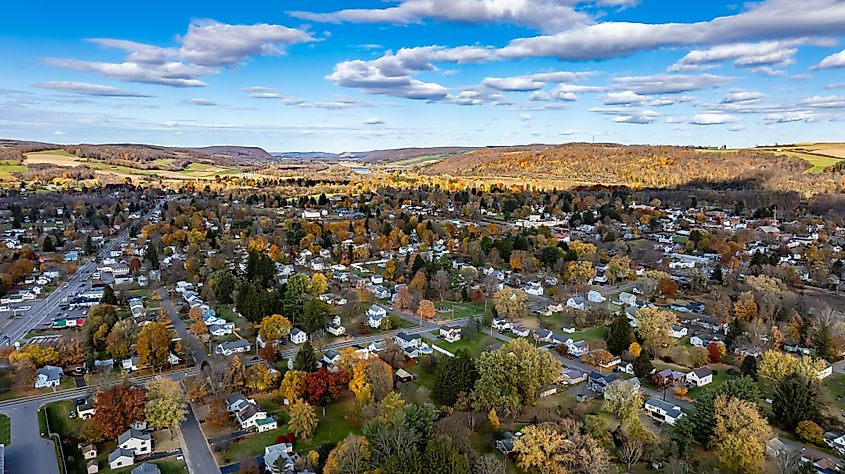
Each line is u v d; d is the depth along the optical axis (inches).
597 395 5334.6
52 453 4222.4
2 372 5634.8
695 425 4443.9
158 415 4471.0
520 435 4345.5
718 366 6171.3
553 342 6791.3
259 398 5191.9
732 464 4045.3
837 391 5482.3
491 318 7332.7
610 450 4286.4
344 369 5378.9
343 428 4704.7
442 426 4296.3
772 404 4847.4
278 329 6466.5
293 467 4028.1
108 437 4377.5
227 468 4106.8
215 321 7204.7
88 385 5438.0
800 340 6673.2
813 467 4023.1
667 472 3944.4
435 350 6515.8
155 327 5999.0
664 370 5787.4
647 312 6565.0
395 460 3636.8
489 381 4800.7
